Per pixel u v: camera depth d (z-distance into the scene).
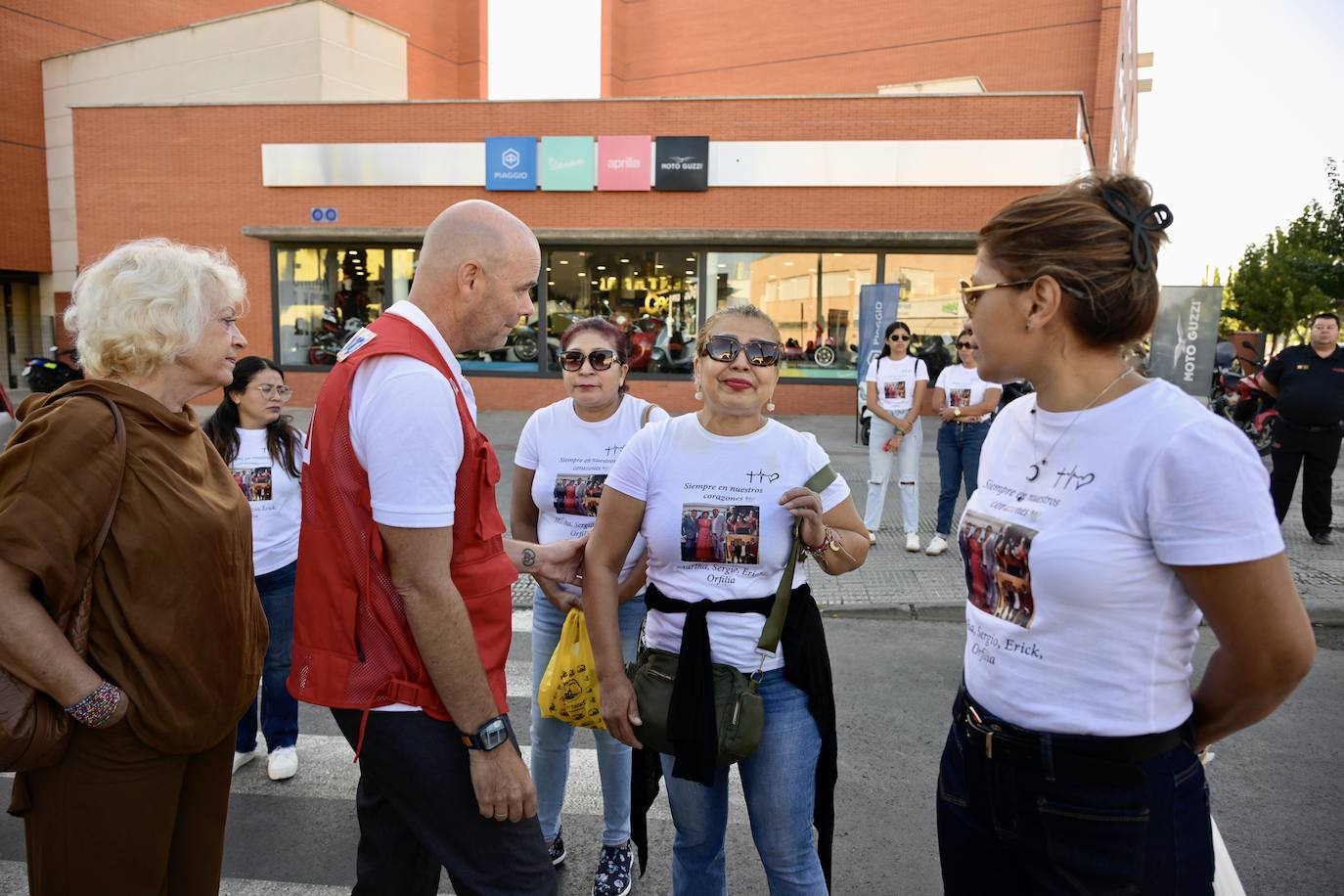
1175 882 1.37
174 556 1.74
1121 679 1.35
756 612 2.05
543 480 2.91
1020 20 22.22
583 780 3.61
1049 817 1.41
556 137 15.16
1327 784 3.39
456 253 1.83
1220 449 1.26
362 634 1.75
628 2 27.84
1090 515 1.35
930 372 14.67
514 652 5.12
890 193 14.66
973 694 1.55
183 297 1.82
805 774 2.07
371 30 18.56
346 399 1.73
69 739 1.71
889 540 7.31
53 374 18.20
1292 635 1.28
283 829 3.15
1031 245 1.39
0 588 1.58
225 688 1.86
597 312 15.88
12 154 19.70
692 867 2.17
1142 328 1.37
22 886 2.75
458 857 1.82
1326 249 20.72
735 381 2.04
